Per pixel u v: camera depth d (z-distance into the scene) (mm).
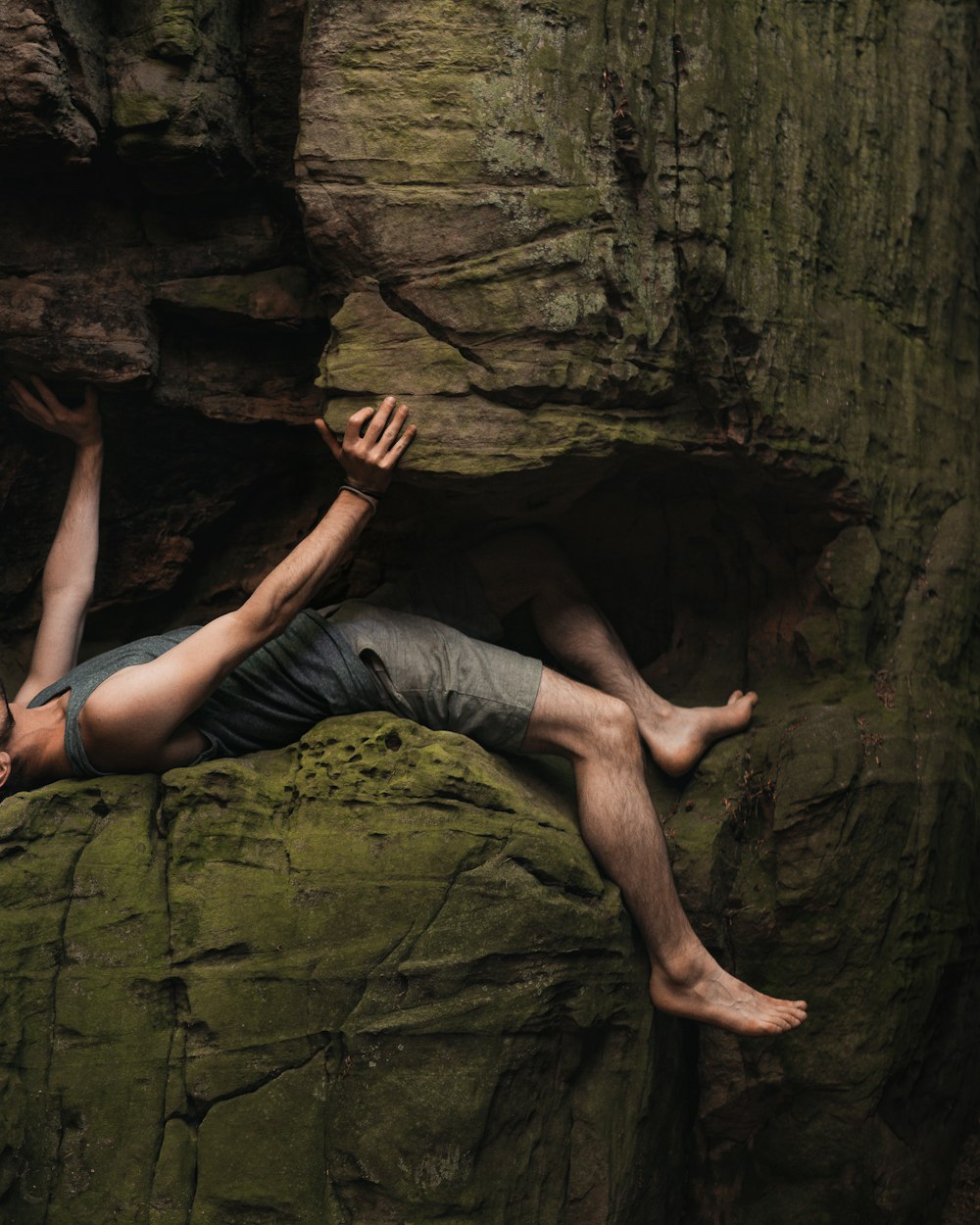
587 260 3197
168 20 3385
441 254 3209
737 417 3449
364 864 3016
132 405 3771
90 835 3025
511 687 3340
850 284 3791
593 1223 3141
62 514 3951
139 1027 2914
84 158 3381
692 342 3365
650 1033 3307
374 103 3232
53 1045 2885
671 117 3318
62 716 3223
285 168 3682
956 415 4074
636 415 3324
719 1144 3600
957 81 4141
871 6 3891
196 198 3693
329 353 3285
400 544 3943
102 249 3662
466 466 3193
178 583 4102
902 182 3947
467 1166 2949
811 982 3492
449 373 3203
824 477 3668
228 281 3699
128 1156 2865
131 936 2943
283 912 2982
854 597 3729
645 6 3301
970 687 3969
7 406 3832
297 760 3201
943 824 3660
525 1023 3031
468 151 3209
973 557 3992
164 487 3977
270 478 4094
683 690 3980
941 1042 3729
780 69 3586
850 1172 3486
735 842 3570
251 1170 2887
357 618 3438
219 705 3244
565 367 3188
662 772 3734
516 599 3838
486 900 3025
